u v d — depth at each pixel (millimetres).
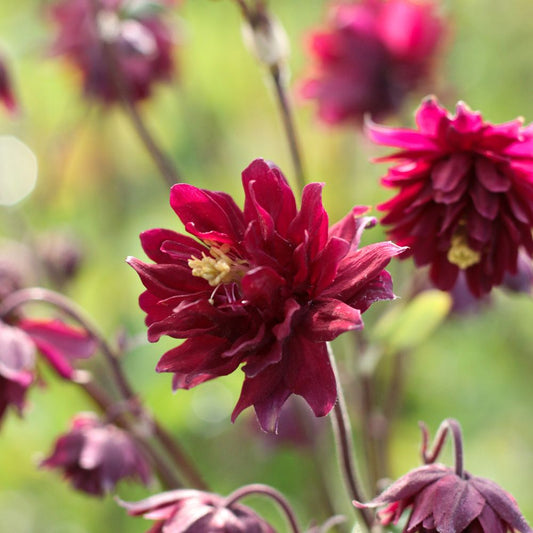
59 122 1010
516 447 934
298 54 1073
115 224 995
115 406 704
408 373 843
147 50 762
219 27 1045
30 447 842
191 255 623
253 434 790
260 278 610
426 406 942
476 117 642
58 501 842
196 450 830
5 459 845
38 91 1009
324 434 776
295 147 719
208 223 624
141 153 1025
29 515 842
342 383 754
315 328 612
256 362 612
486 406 956
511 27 1037
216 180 973
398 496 630
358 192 919
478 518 626
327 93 780
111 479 690
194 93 979
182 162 998
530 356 983
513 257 654
